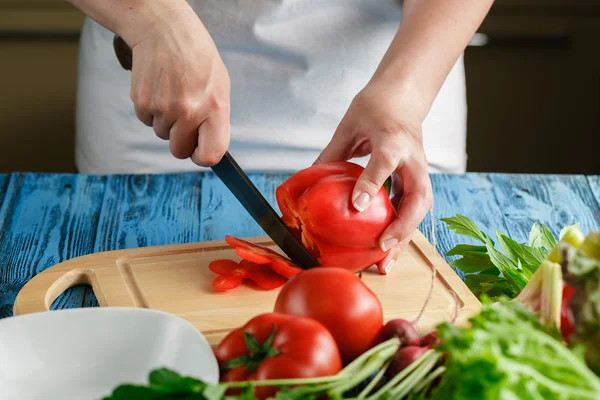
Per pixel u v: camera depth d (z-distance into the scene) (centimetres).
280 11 121
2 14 237
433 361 58
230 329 81
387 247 85
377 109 92
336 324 63
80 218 107
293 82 125
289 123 128
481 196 116
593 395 48
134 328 65
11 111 246
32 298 85
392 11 123
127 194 114
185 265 93
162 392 48
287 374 55
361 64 125
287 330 58
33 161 246
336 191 83
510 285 85
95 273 90
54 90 246
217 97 87
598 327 56
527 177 123
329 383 56
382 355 60
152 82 87
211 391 48
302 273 67
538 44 241
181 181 119
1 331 64
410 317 83
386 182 93
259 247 91
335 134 96
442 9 103
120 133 135
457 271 95
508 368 47
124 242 101
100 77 133
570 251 59
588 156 248
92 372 64
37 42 242
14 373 63
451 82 134
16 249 98
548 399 48
